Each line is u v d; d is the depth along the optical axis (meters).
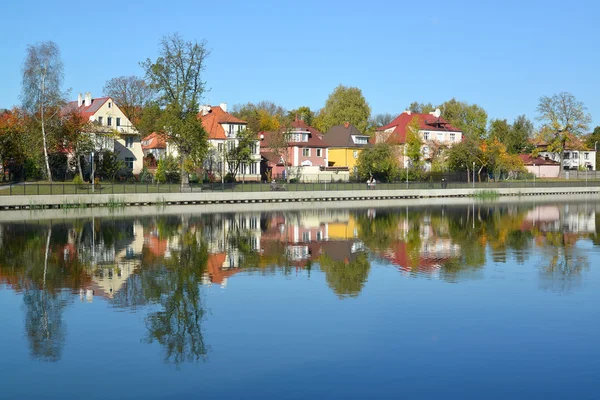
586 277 24.22
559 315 18.42
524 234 39.22
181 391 12.83
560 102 112.69
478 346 15.53
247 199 70.94
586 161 139.50
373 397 12.52
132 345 15.71
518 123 151.12
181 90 68.00
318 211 60.19
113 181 75.00
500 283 23.05
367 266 26.95
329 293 21.39
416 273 25.25
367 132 131.75
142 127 70.50
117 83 112.06
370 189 81.44
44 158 73.94
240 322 17.73
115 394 12.69
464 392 12.77
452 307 19.36
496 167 98.25
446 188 86.00
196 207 64.06
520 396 12.58
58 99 71.38
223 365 14.27
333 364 14.30
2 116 80.06
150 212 57.44
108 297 20.88
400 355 14.88
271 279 23.97
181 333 16.69
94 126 76.69
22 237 37.22
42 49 70.75
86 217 51.66
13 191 60.75
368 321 17.78
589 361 14.50
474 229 42.56
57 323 17.67
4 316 18.44
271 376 13.59
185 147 69.12
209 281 23.56
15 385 13.14
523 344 15.70
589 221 48.56
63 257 29.44
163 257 29.52
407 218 51.91
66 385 13.15
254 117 125.12
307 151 104.56
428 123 117.88
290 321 17.78
